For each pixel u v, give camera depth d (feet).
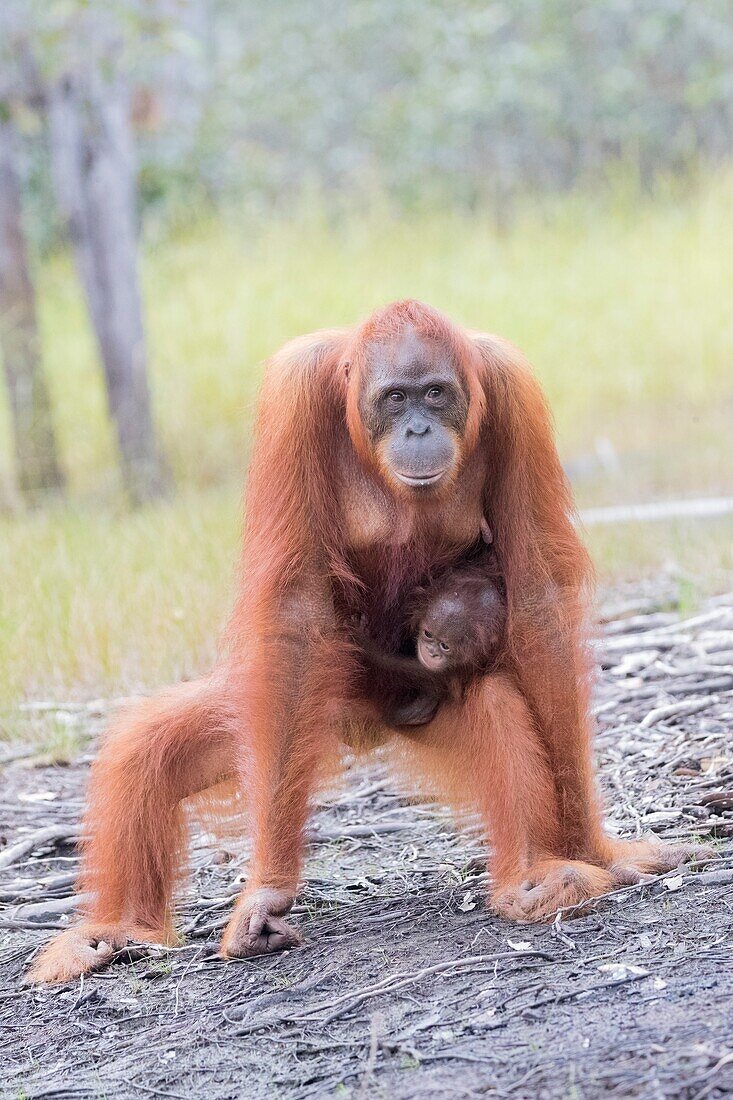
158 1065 21.21
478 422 25.40
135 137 126.41
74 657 47.11
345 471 26.73
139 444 89.97
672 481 77.56
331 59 156.15
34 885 31.86
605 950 22.52
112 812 27.66
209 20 148.87
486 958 22.76
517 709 26.37
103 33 87.35
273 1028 21.77
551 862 25.45
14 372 91.56
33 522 74.95
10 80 88.12
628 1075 17.75
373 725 29.35
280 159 153.69
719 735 35.63
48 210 125.29
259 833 25.64
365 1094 18.71
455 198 142.51
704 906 23.84
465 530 27.20
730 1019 18.90
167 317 110.32
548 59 141.69
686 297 111.24
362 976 23.35
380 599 28.17
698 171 138.21
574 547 27.22
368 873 30.50
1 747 41.60
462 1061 19.21
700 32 144.15
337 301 112.27
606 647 42.42
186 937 27.81
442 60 146.10
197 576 54.03
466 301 112.06
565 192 144.66
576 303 111.34
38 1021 23.94
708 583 52.19
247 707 25.93
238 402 102.58
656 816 30.94
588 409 99.25
